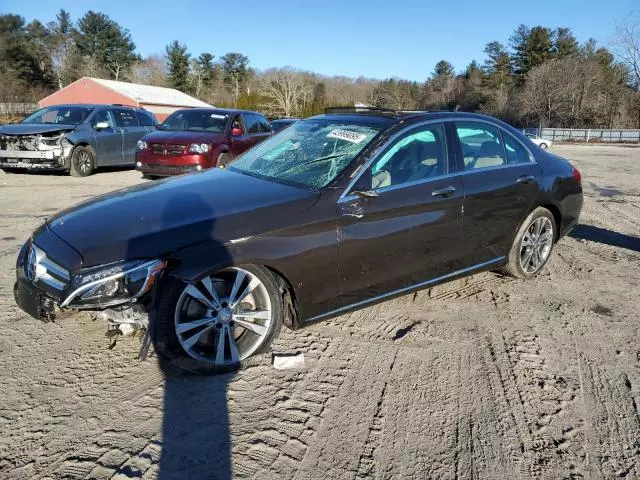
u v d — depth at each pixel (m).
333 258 3.24
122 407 2.73
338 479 2.29
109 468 2.29
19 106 47.78
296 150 3.91
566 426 2.71
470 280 4.80
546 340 3.64
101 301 2.64
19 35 69.88
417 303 4.23
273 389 2.94
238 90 81.81
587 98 48.41
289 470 2.33
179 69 77.38
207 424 2.62
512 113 54.72
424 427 2.66
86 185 9.89
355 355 3.35
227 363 3.06
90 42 79.44
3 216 7.00
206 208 3.06
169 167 9.08
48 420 2.61
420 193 3.62
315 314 3.28
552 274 5.03
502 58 67.69
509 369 3.24
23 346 3.35
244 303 3.13
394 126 3.71
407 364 3.27
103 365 3.13
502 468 2.40
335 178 3.36
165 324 2.81
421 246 3.69
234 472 2.30
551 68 50.38
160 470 2.30
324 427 2.63
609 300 4.40
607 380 3.15
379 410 2.79
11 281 4.48
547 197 4.60
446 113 4.07
